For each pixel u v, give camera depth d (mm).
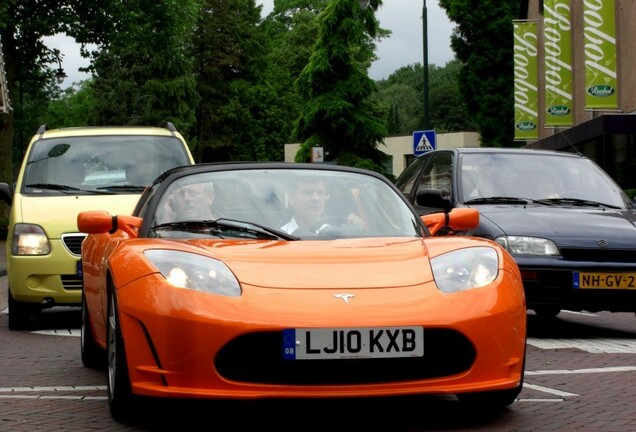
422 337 6078
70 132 14266
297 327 5984
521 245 11281
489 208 12125
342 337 6000
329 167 7898
